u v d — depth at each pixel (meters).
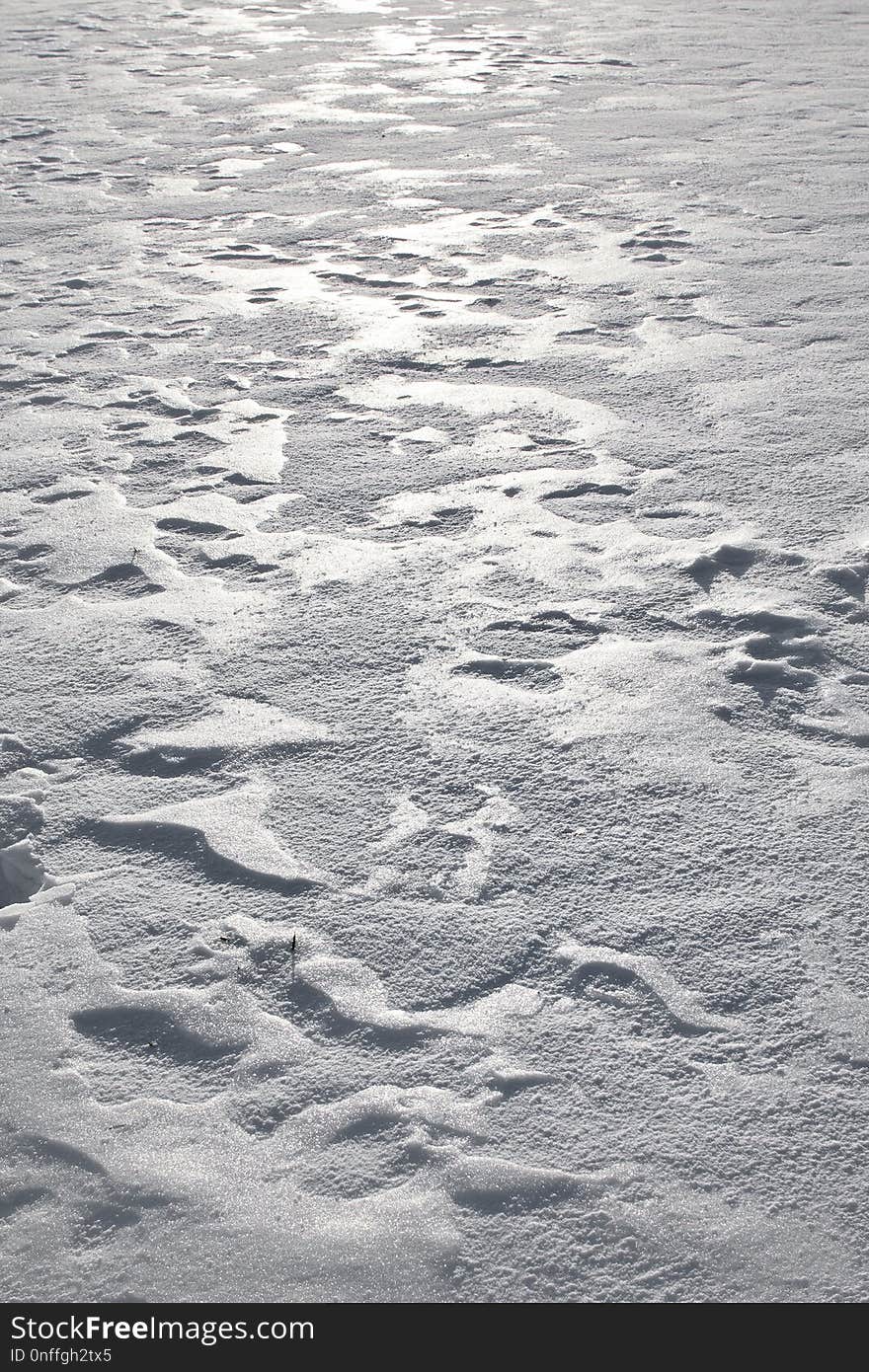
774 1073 1.59
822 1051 1.62
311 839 2.03
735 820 2.04
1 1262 1.39
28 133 8.36
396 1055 1.63
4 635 2.68
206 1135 1.53
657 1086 1.58
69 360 4.42
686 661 2.50
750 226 5.80
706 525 3.04
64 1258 1.39
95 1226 1.43
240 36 12.52
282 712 2.37
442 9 14.23
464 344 4.43
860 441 3.48
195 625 2.69
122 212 6.43
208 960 1.79
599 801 2.09
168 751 2.27
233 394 4.05
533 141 7.79
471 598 2.76
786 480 3.26
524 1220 1.42
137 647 2.62
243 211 6.38
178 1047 1.66
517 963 1.77
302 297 5.03
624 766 2.18
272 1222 1.43
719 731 2.27
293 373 4.21
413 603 2.75
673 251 5.47
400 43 11.81
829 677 2.44
